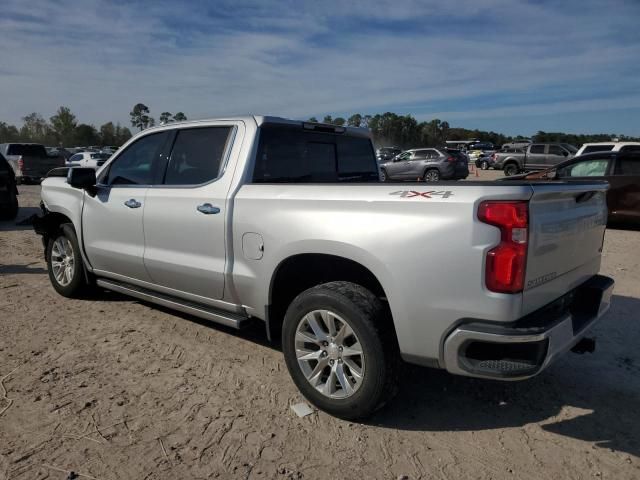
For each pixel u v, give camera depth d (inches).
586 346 132.4
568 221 120.7
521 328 105.4
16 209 462.6
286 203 134.7
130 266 181.8
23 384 143.0
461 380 150.7
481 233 104.6
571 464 111.7
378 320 118.3
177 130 171.0
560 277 121.3
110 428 122.2
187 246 160.2
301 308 129.4
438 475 107.7
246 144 151.7
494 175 1181.7
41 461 109.3
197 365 157.1
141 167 180.9
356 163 192.9
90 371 151.9
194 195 157.5
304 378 131.7
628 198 399.9
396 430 124.0
